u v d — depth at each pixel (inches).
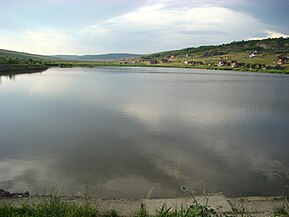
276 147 743.1
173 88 2406.5
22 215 264.4
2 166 584.1
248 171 578.9
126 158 637.3
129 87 2437.3
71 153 666.8
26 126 930.1
